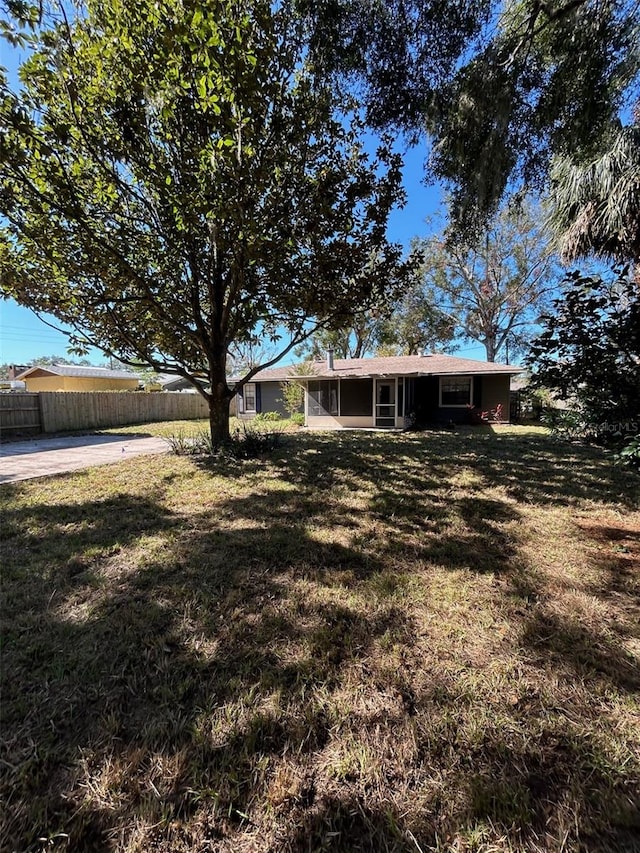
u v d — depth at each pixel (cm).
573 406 416
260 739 144
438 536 330
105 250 526
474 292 2144
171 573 268
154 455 693
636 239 384
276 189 501
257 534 335
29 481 520
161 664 181
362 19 416
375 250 605
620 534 334
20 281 512
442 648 191
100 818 118
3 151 405
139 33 406
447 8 409
